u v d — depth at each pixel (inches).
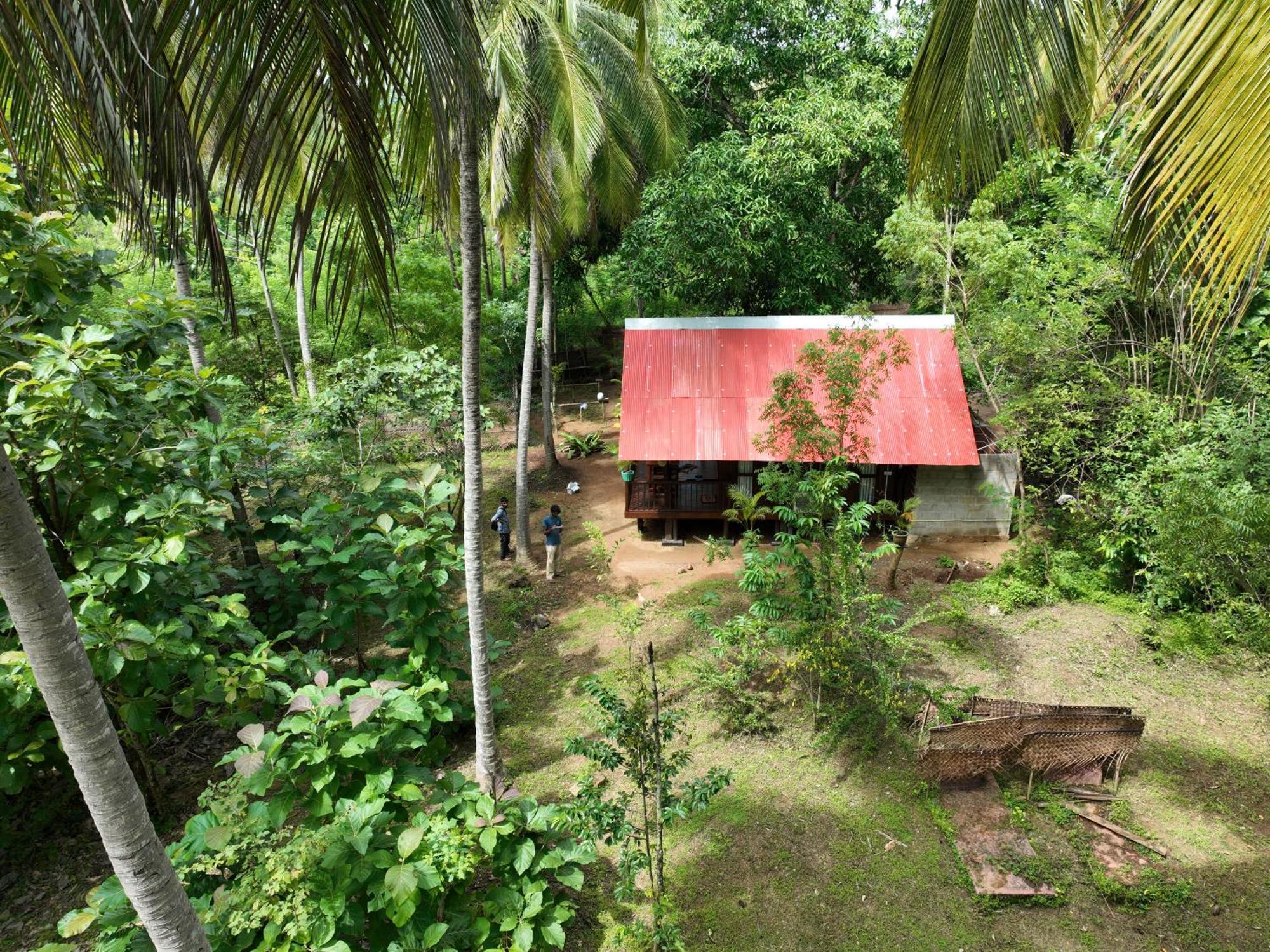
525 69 300.7
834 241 741.3
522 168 418.9
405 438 546.0
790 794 301.9
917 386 531.2
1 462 102.3
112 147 89.9
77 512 277.6
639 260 719.1
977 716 322.3
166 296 296.4
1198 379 434.3
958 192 177.8
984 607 438.9
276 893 196.2
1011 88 156.3
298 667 302.0
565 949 235.8
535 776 314.0
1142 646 393.7
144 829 124.2
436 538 343.3
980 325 505.0
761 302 793.6
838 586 334.6
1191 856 267.3
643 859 228.7
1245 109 103.5
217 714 330.3
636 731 220.7
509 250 511.8
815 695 357.1
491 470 731.4
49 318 265.3
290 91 99.7
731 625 344.8
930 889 257.1
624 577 504.7
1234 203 108.0
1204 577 372.2
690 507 556.7
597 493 669.3
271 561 407.5
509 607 462.6
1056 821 285.3
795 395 366.9
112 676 229.5
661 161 512.4
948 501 526.6
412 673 321.1
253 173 102.3
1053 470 483.5
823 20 728.3
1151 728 335.0
